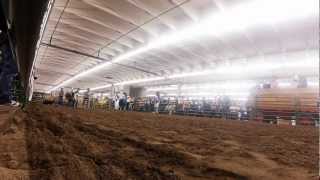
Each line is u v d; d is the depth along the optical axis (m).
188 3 11.52
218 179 1.92
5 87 7.74
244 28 13.32
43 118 5.38
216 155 2.76
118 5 12.08
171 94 34.25
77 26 14.96
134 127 5.39
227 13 11.82
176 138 4.01
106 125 5.24
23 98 9.45
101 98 22.81
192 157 2.53
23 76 8.09
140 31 15.52
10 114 5.58
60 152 2.30
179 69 24.59
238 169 2.20
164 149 2.82
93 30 15.67
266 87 15.33
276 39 14.58
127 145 2.90
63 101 20.66
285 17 11.54
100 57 22.50
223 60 20.05
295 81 17.11
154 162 2.20
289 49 16.02
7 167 1.78
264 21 12.20
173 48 17.80
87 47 19.72
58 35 17.00
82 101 23.39
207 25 13.15
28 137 2.94
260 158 2.73
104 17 13.59
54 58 24.39
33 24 3.08
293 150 3.43
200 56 19.23
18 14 2.86
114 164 2.03
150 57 20.88
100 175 1.74
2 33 5.84
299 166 2.42
